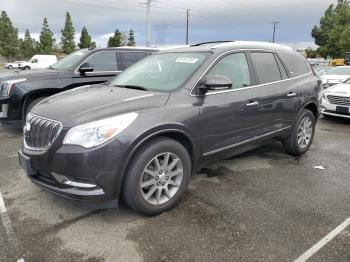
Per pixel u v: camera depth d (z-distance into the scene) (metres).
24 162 3.38
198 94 3.80
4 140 6.39
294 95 5.15
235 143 4.29
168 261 2.79
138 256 2.85
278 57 5.13
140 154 3.25
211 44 4.65
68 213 3.54
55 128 3.15
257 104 4.46
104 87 4.30
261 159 5.41
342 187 4.32
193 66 4.02
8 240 3.05
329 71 16.31
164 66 4.33
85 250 2.92
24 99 6.68
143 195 3.34
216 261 2.79
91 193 3.05
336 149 6.11
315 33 57.47
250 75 4.51
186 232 3.20
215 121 3.92
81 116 3.15
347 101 8.41
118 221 3.39
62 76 7.11
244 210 3.65
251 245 3.01
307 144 5.73
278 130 4.99
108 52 7.86
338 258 2.84
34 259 2.80
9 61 65.19
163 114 3.41
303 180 4.54
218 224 3.35
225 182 4.41
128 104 3.37
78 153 2.99
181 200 3.86
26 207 3.66
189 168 3.72
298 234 3.19
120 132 3.09
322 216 3.54
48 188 3.22
